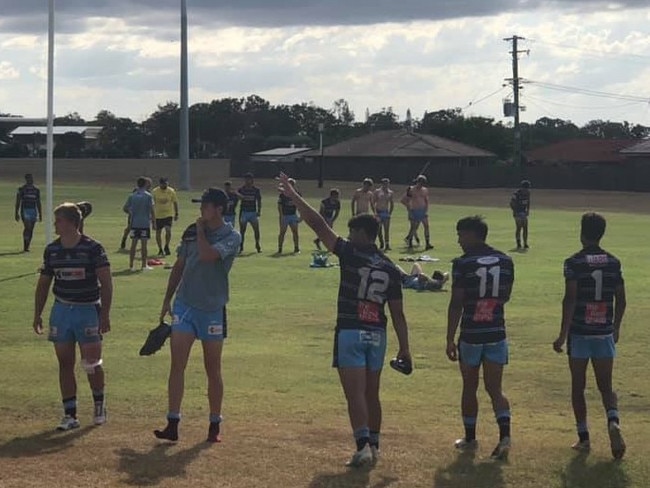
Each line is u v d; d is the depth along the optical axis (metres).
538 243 31.67
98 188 71.81
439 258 26.47
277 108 152.12
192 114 146.38
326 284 20.23
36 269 22.36
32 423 8.75
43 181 82.56
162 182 25.78
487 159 105.00
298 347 13.31
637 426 9.16
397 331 7.49
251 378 11.25
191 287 7.92
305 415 9.34
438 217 45.69
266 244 30.44
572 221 43.66
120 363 11.91
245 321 15.48
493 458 7.57
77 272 8.33
